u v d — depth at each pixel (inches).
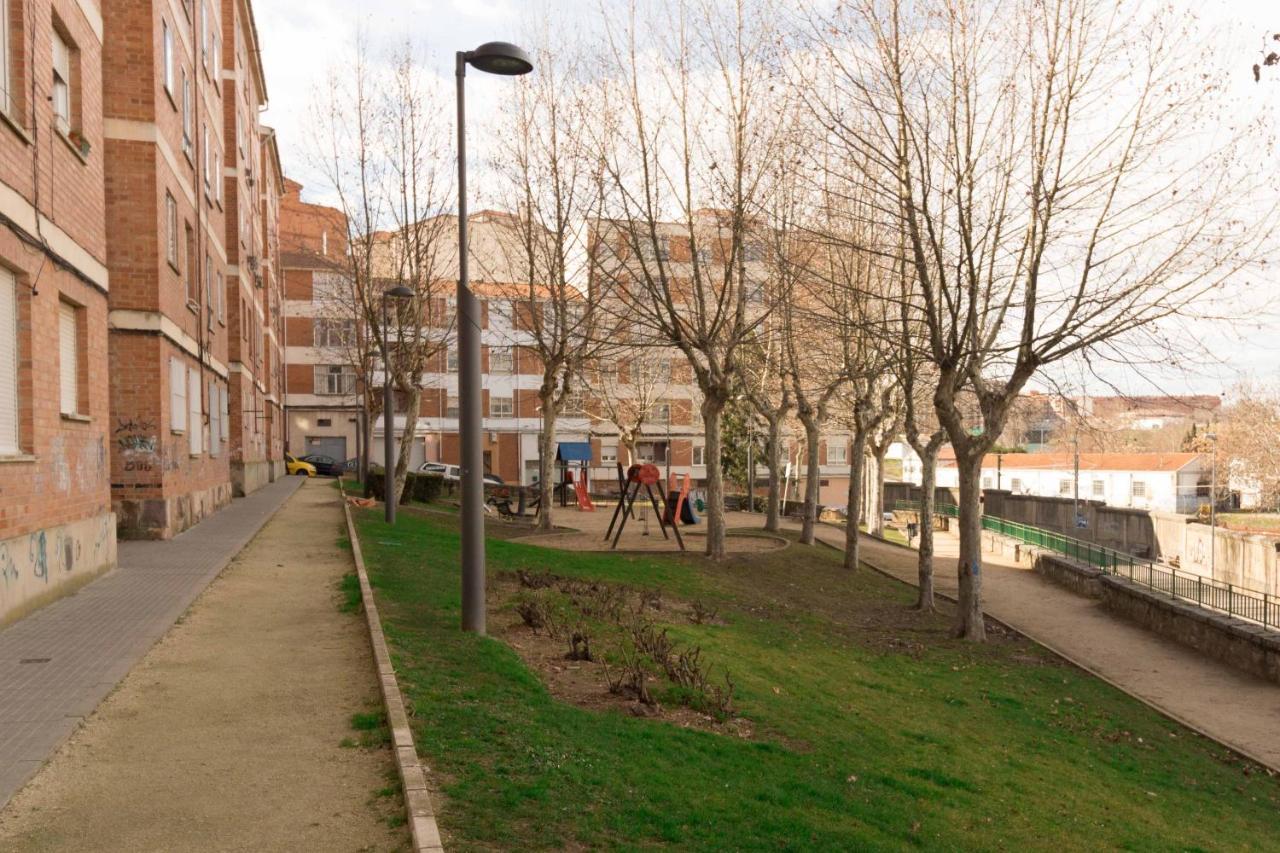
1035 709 580.7
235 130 1268.5
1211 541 1406.3
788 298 880.3
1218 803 462.9
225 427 1107.3
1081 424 740.0
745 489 2407.7
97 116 554.6
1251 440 2512.3
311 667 339.9
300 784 225.9
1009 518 2039.9
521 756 251.4
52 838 195.6
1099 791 434.6
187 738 260.2
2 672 326.3
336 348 2513.5
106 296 564.1
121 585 510.6
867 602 915.4
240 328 1291.8
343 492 1328.7
